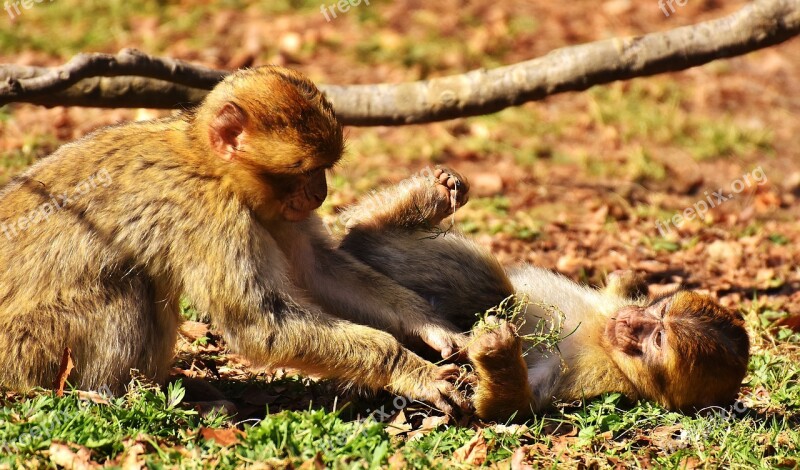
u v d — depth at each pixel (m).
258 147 9.62
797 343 13.43
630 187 20.88
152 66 13.56
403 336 11.03
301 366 10.02
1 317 9.78
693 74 26.78
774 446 9.88
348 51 26.31
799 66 27.41
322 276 11.23
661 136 23.19
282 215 10.13
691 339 10.54
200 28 26.84
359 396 10.69
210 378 11.47
